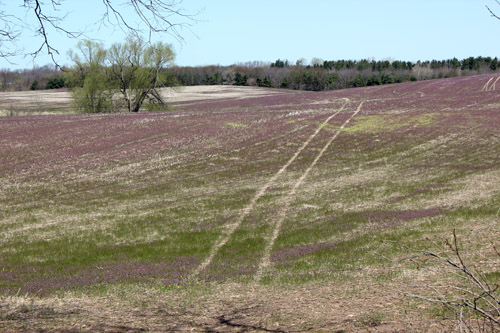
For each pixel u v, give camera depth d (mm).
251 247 20531
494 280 12016
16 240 23641
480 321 8414
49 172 38812
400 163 39719
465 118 57062
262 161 41688
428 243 17719
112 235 23906
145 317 11469
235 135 51781
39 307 12867
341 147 46156
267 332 9734
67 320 11258
